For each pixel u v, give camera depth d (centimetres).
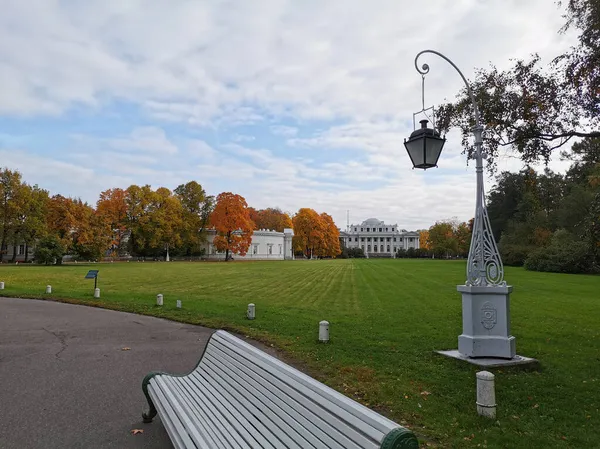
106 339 1053
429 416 541
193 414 388
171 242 7656
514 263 5684
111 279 2984
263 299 1856
